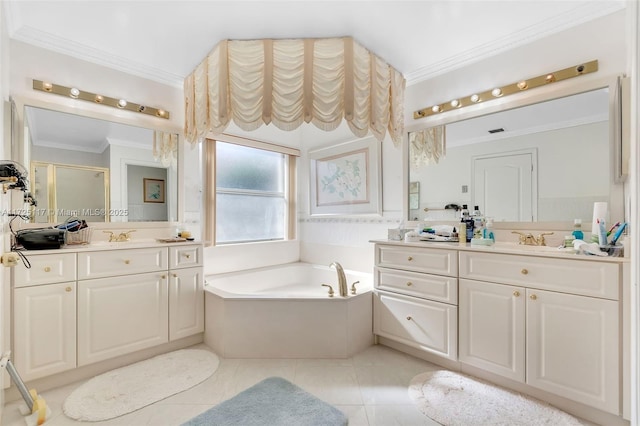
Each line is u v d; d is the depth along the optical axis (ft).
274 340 7.38
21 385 5.22
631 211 2.78
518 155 7.04
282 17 6.21
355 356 7.48
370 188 10.16
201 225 9.73
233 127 10.55
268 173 12.03
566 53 6.39
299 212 12.58
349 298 7.42
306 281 11.53
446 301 6.76
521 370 5.74
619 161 5.59
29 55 6.69
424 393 5.93
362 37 6.88
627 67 5.63
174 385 6.19
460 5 5.92
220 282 9.55
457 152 7.98
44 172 6.88
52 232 6.15
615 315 4.85
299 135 12.53
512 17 6.27
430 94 8.46
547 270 5.48
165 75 8.51
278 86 6.46
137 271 7.06
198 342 8.19
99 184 7.61
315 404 5.61
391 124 7.64
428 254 7.08
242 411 5.41
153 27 6.50
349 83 6.50
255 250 11.21
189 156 9.23
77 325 6.25
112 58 7.63
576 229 6.15
